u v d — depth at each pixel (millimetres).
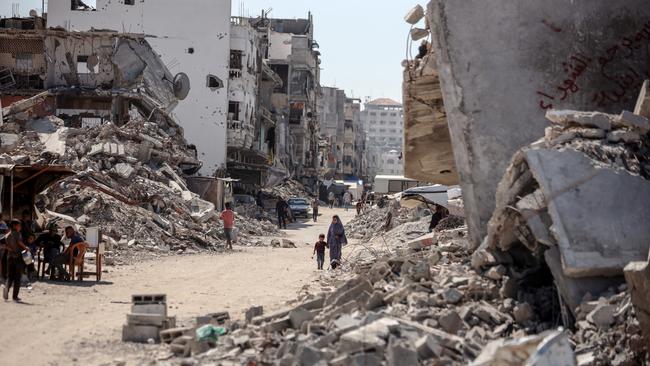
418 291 12172
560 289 11023
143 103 56344
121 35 57938
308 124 106938
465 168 15211
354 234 46656
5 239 16484
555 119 12656
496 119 15109
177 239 33438
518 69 15203
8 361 10555
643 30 15531
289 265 27188
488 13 15258
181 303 16594
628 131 12281
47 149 38562
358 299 12250
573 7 15391
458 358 9383
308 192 101375
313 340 10242
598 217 11062
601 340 9789
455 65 15227
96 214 31453
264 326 11633
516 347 7840
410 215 43500
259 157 80312
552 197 11086
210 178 51969
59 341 12016
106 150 39156
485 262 12742
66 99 56000
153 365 10336
